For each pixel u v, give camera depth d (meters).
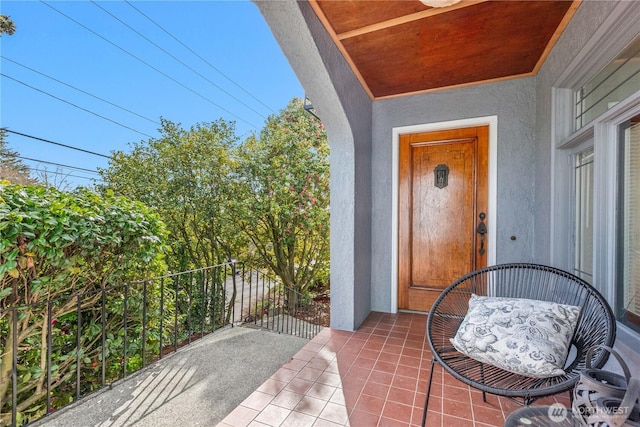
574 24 1.86
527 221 2.76
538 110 2.63
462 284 2.05
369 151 3.17
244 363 2.27
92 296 2.48
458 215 3.02
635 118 1.47
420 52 2.36
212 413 1.67
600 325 1.33
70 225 2.11
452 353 1.55
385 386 1.80
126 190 5.50
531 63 2.52
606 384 0.87
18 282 2.09
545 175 2.44
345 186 2.74
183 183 5.27
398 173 3.21
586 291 1.54
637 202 1.47
